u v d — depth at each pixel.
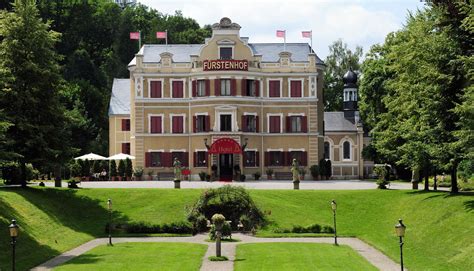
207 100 96.00
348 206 66.12
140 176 96.00
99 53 150.62
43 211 59.00
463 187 75.75
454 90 56.81
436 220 53.44
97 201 65.81
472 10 49.84
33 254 46.91
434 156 58.88
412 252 48.00
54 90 66.75
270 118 98.25
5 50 64.31
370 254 48.09
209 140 95.81
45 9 142.12
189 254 47.44
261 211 62.81
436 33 58.41
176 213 63.00
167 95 98.19
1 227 49.81
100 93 128.12
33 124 65.31
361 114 113.19
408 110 61.69
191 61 98.06
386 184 74.06
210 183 86.19
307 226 59.78
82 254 47.97
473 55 51.62
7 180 73.62
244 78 96.38
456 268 41.06
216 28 97.38
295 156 98.38
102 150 123.69
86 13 147.38
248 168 96.44
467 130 50.56
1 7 120.38
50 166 65.50
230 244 52.97
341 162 114.56
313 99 98.44
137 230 59.50
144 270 41.31
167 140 97.81
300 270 40.91
